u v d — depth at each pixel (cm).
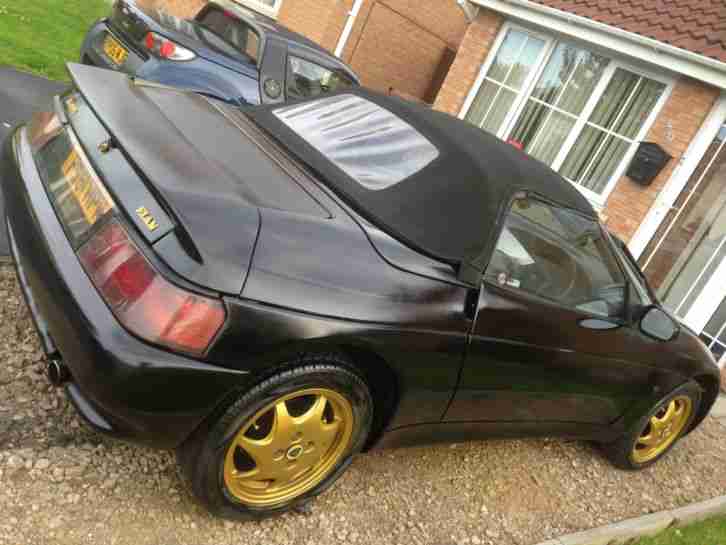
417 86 1330
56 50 803
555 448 411
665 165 766
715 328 664
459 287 259
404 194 264
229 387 205
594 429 375
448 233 259
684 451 480
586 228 318
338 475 261
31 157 268
